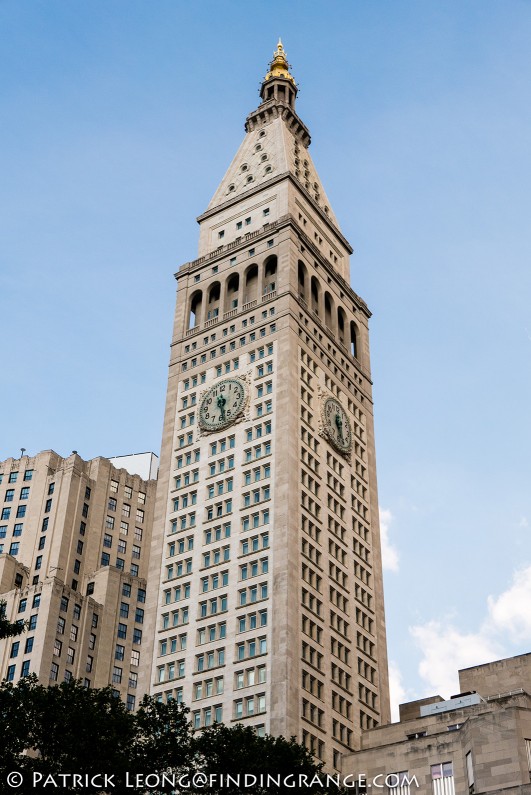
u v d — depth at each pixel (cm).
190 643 11556
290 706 10431
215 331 14312
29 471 18612
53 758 7200
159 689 11406
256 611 11269
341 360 14600
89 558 17575
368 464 14150
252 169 16575
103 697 7706
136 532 18488
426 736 9556
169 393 14112
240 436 12925
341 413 13838
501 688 10994
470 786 8862
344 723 11169
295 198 15600
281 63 18662
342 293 15512
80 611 16212
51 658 15325
